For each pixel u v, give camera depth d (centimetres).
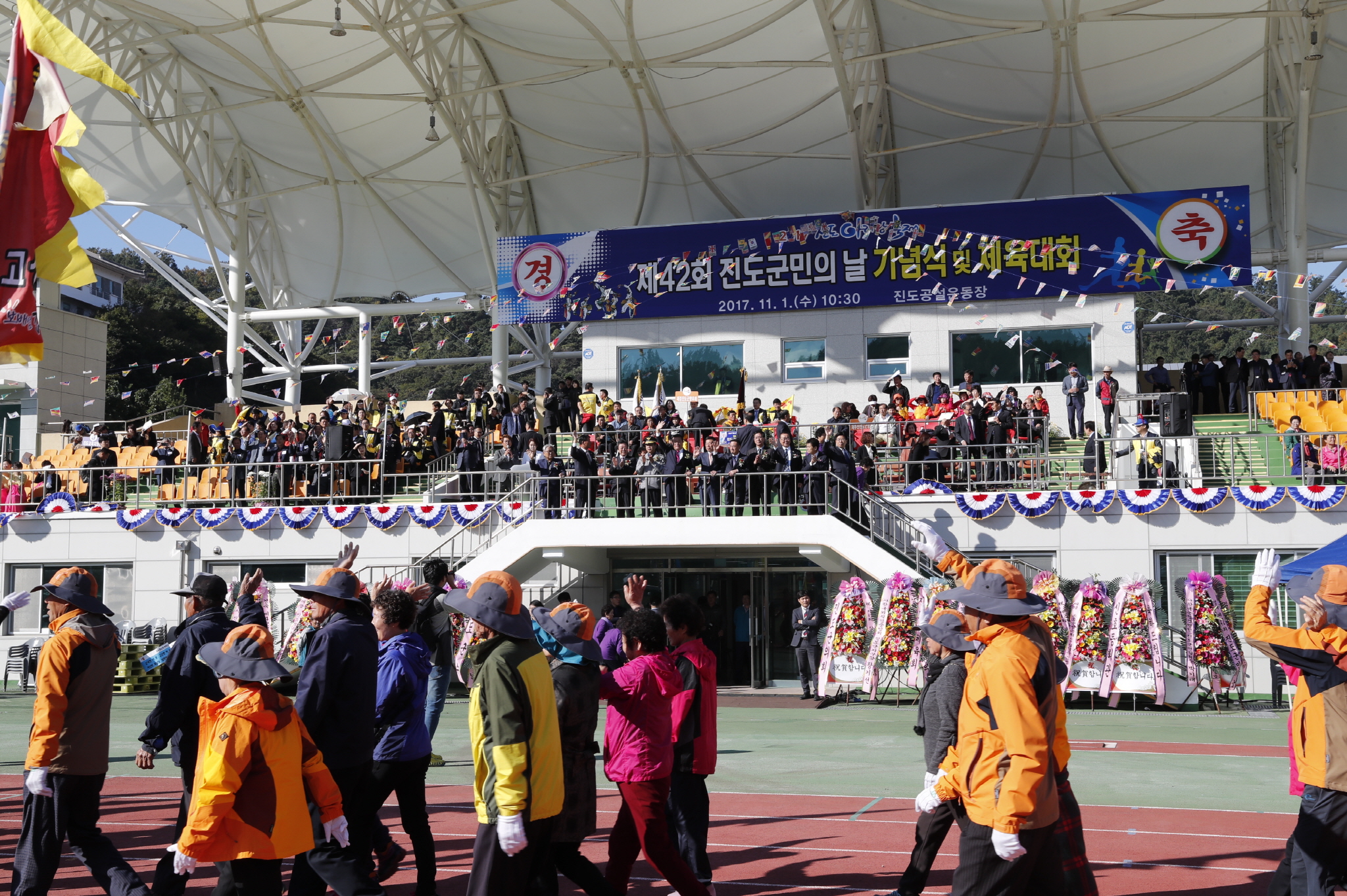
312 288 4316
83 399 3581
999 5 2803
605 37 2925
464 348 6606
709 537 2105
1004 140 3375
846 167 3431
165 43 3238
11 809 973
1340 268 3650
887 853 782
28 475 2819
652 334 3128
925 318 2966
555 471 2305
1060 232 2872
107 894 638
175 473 2794
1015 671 452
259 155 3741
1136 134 3347
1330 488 2058
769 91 3194
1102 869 726
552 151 3612
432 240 4066
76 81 3334
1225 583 1847
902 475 2438
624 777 581
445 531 2420
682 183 3609
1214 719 1694
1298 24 2856
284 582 2522
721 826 881
